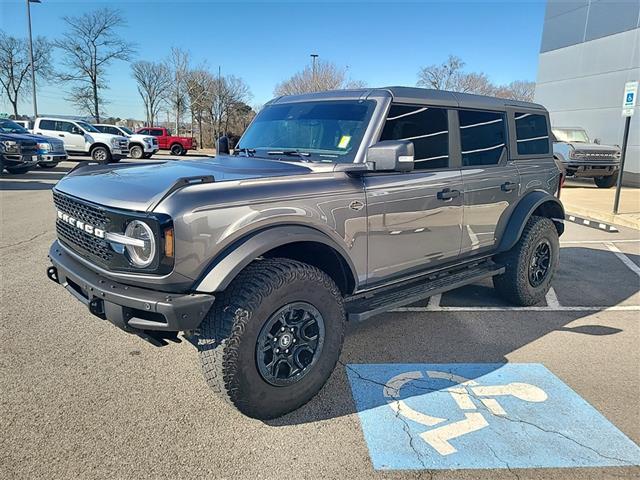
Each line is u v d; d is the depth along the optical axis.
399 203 3.46
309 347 2.94
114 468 2.44
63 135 22.56
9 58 46.59
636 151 16.77
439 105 3.88
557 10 20.28
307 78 43.00
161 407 3.00
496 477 2.43
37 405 2.98
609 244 8.05
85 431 2.74
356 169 3.16
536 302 4.98
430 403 3.11
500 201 4.43
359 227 3.21
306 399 2.97
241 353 2.61
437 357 3.78
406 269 3.69
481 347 3.98
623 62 17.20
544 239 4.87
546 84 21.19
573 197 13.28
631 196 13.62
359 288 3.39
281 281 2.72
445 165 3.92
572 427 2.87
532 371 3.57
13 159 15.28
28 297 4.83
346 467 2.49
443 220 3.87
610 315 4.77
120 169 3.44
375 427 2.84
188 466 2.47
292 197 2.85
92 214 2.78
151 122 56.16
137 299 2.49
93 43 44.09
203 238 2.50
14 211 9.69
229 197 2.62
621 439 2.76
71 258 3.12
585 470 2.49
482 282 5.80
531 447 2.67
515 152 4.68
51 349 3.74
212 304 2.56
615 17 17.41
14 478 2.35
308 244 3.07
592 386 3.36
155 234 2.43
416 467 2.50
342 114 3.57
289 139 3.73
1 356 3.61
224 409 2.99
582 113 19.16
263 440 2.70
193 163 3.46
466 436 2.76
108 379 3.32
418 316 4.66
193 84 51.94
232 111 53.78
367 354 3.81
